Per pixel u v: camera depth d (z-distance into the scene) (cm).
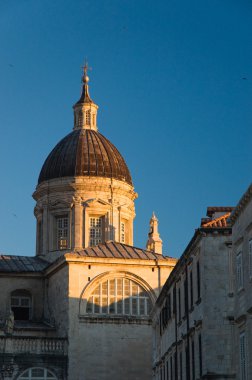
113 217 9331
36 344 8006
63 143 9706
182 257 5797
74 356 8050
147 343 8269
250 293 4497
